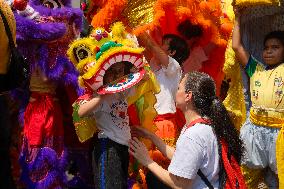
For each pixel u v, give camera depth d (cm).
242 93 443
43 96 446
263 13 432
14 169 475
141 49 350
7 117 336
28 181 441
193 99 328
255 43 447
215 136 323
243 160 424
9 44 318
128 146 364
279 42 419
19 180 472
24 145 441
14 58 321
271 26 447
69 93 459
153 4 416
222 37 463
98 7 428
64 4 456
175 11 422
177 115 432
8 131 335
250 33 445
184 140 321
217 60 475
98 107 353
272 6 429
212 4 434
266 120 413
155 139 372
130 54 347
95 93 351
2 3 317
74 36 452
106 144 357
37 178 438
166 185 358
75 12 446
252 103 428
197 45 466
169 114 425
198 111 330
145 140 394
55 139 450
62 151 451
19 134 470
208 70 479
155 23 408
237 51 432
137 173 403
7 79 326
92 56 352
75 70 449
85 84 348
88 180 473
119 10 407
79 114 351
